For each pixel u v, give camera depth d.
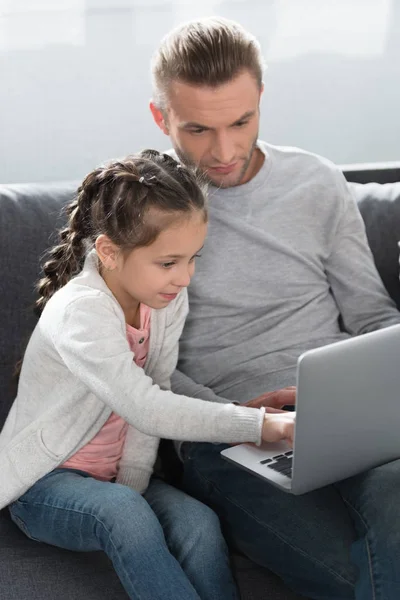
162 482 1.80
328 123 3.63
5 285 1.94
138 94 3.47
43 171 3.49
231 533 1.70
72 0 3.38
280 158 2.02
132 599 1.43
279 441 1.62
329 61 3.58
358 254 2.02
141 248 1.60
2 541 1.66
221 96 1.81
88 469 1.71
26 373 1.71
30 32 3.38
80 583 1.54
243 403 1.84
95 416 1.67
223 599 1.52
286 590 1.63
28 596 1.51
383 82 3.61
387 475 1.55
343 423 1.44
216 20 1.90
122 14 3.41
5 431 1.72
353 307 1.99
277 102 3.60
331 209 2.00
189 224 1.60
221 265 1.93
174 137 1.91
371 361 1.43
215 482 1.71
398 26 3.55
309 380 1.37
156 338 1.76
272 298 1.94
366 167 2.32
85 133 3.48
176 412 1.54
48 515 1.58
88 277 1.67
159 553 1.45
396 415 1.51
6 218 1.97
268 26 3.54
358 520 1.51
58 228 2.00
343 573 1.51
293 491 1.46
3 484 1.63
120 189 1.61
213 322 1.93
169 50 1.86
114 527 1.46
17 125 3.44
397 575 1.41
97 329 1.58
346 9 3.55
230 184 1.93
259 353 1.90
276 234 1.96
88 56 3.43
